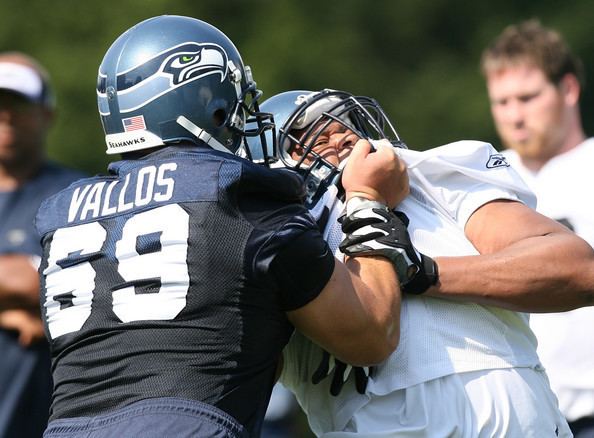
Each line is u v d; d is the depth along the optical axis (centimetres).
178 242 1181
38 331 2105
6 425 2091
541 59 2077
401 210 1339
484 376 1299
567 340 1892
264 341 1204
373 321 1224
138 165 1252
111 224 1220
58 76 6475
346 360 1245
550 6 6931
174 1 6831
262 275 1181
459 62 6912
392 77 6838
